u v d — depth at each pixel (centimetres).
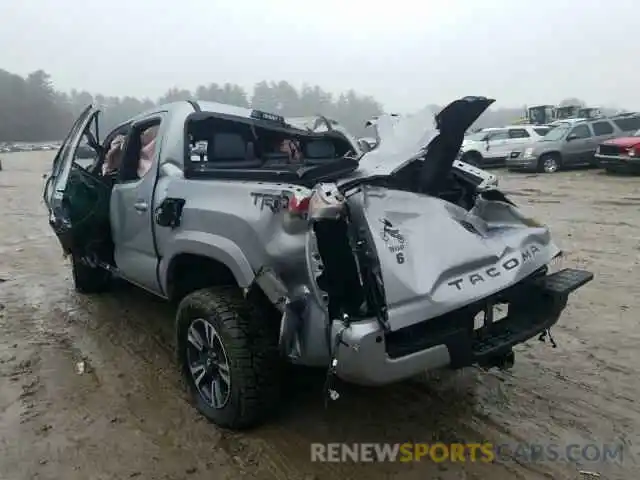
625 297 546
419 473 294
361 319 270
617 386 376
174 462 308
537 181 1586
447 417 344
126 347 462
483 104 316
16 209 1342
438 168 355
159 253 398
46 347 464
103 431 339
